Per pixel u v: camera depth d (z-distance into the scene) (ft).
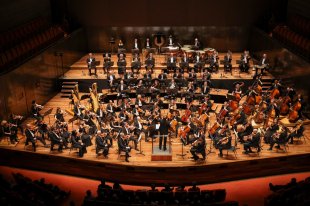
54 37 75.46
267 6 84.69
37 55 65.36
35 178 51.80
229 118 56.65
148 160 51.85
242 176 52.24
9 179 50.78
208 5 84.53
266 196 48.32
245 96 71.72
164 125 51.24
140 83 63.87
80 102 65.41
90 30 87.40
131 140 53.31
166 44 86.48
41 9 79.87
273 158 52.37
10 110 58.08
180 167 50.49
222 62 74.59
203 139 50.67
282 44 71.92
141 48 87.86
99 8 85.51
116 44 88.02
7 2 66.23
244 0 84.17
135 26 86.53
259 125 58.39
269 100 61.77
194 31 86.58
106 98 69.92
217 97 70.03
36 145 55.42
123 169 51.47
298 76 65.31
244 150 53.93
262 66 70.85
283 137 52.75
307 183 44.91
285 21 85.20
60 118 57.16
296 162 53.31
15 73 58.90
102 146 51.75
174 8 84.89
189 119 53.57
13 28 68.39
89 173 52.44
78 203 46.85
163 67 76.89
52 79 71.26
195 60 74.02
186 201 43.11
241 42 87.61
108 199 43.14
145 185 51.24
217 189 46.14
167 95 66.95
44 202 43.45
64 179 51.93
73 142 52.06
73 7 85.71
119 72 71.51
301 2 75.82
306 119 61.98
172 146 55.21
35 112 58.85
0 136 56.95
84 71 77.66
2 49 62.80
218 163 51.03
